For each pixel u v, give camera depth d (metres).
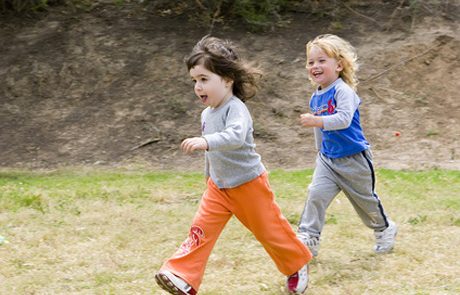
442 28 23.06
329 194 8.99
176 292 7.25
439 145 18.42
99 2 24.20
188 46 22.06
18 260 9.25
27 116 19.77
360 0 24.41
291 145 18.58
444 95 20.69
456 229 10.79
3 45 22.31
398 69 21.36
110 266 9.04
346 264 9.04
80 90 20.73
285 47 22.11
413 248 9.66
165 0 23.84
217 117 7.36
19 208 12.28
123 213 11.87
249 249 9.75
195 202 12.91
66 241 10.21
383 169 15.95
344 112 8.48
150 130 19.08
